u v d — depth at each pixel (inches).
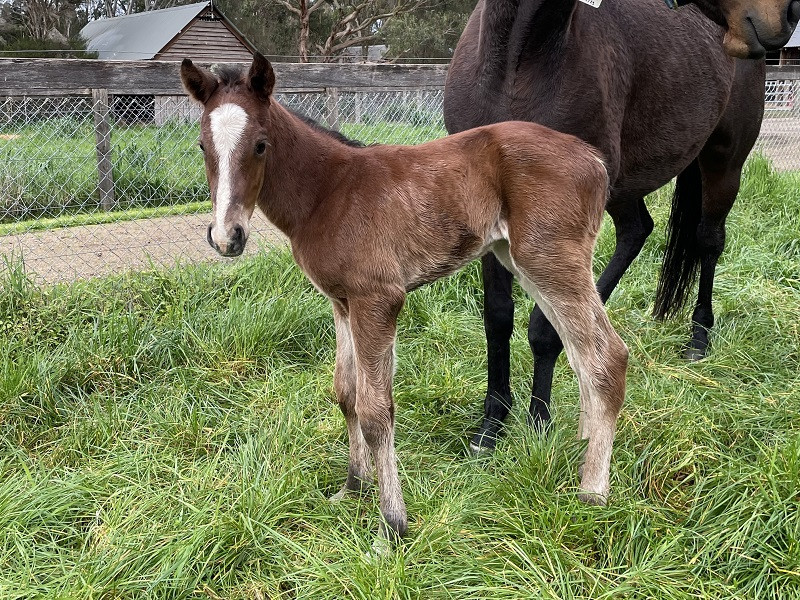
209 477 102.7
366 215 91.4
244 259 178.2
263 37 833.5
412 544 87.4
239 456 108.7
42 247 201.9
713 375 135.6
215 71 90.1
